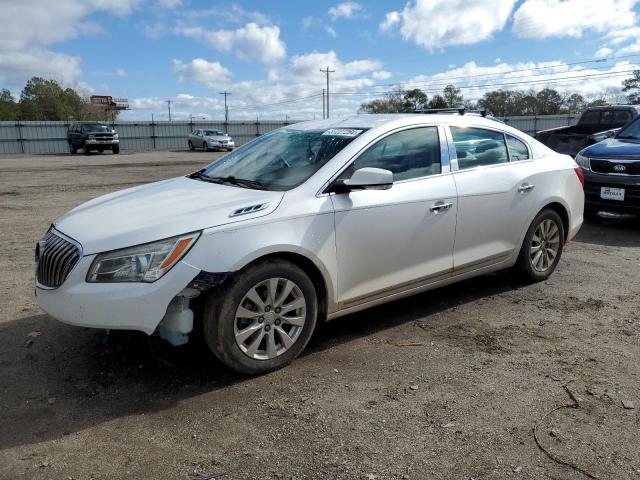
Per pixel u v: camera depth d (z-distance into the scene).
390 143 4.23
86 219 3.62
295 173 3.98
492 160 4.92
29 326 4.44
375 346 4.06
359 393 3.38
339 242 3.79
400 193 4.11
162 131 50.09
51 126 44.38
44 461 2.74
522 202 5.03
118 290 3.15
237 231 3.37
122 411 3.20
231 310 3.37
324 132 4.43
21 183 16.28
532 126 44.31
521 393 3.36
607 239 7.59
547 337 4.21
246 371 3.52
